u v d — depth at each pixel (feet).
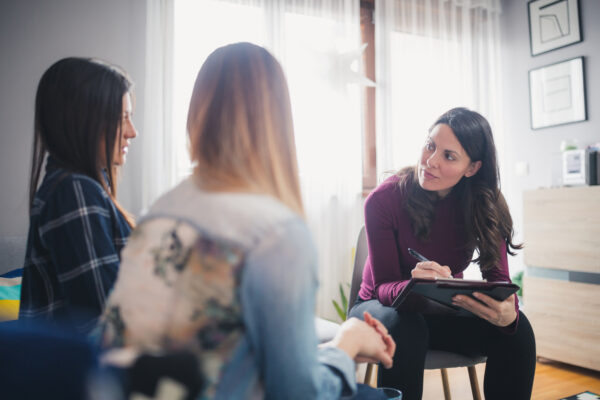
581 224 8.16
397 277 4.66
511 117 12.29
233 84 1.88
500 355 4.15
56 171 2.77
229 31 9.29
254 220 1.50
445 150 4.55
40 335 1.06
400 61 11.21
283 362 1.48
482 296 3.67
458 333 4.57
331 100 10.15
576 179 8.63
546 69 11.34
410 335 4.00
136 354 1.23
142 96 8.63
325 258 10.03
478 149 4.58
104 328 1.65
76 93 2.81
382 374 4.03
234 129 1.81
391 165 10.86
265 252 1.46
